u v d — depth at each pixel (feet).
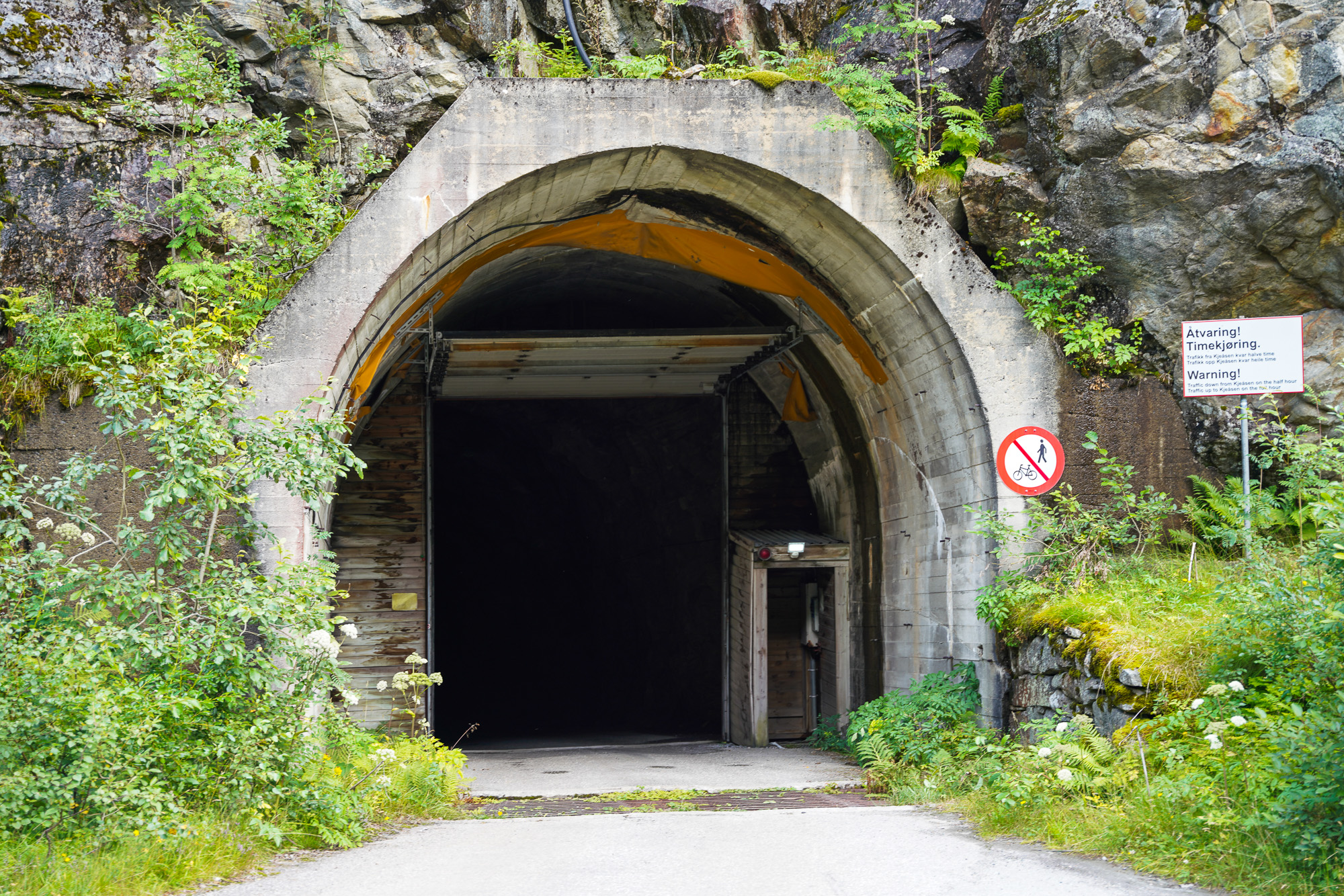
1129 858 18.63
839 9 42.42
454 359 42.91
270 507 29.86
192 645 21.52
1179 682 23.93
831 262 37.24
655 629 67.62
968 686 34.42
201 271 32.30
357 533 43.91
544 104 33.01
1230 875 16.48
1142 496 34.17
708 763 40.65
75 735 18.22
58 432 29.50
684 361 45.37
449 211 32.27
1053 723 26.48
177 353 23.58
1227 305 33.71
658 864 19.31
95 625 20.70
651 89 33.63
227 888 17.29
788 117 34.30
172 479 22.31
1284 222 32.17
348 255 31.60
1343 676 17.80
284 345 31.01
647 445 62.39
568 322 53.47
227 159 32.55
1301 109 31.94
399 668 43.50
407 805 26.32
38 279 31.86
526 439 72.84
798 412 50.57
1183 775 20.29
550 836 22.72
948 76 39.14
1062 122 34.55
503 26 38.37
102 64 33.88
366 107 36.86
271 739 21.33
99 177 32.76
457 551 88.69
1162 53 33.04
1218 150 32.60
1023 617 31.37
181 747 20.43
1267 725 18.90
